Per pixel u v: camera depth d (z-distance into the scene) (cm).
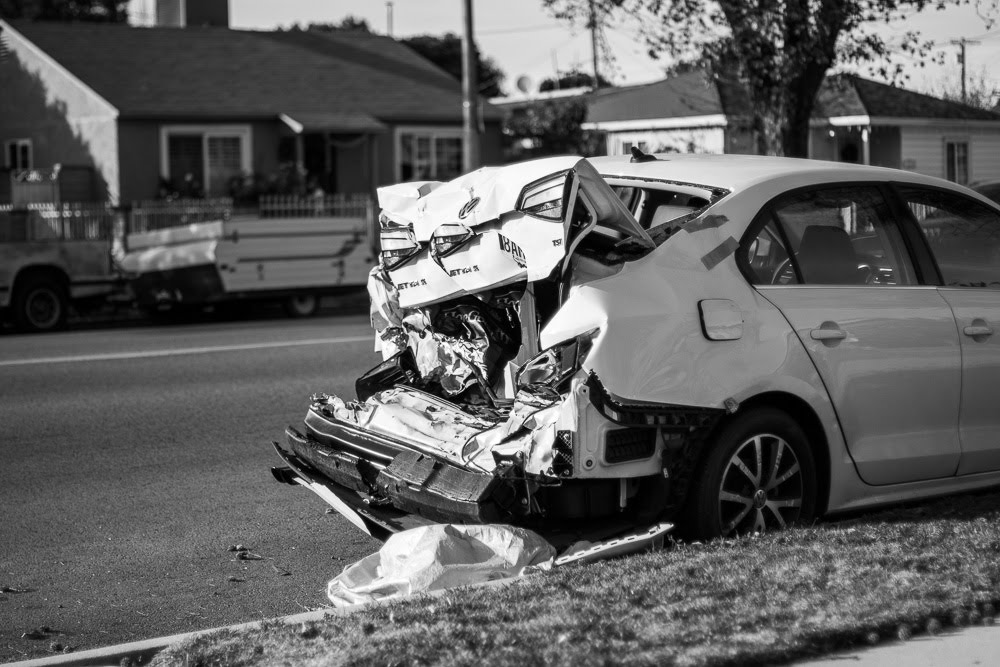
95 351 1377
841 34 1631
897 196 621
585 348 502
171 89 2800
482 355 571
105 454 845
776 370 544
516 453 505
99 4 5447
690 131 3028
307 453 625
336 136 2950
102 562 614
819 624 422
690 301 527
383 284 629
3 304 1711
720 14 1661
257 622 471
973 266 641
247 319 1864
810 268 574
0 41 3045
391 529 555
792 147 1652
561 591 463
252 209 2358
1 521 686
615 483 518
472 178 553
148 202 2342
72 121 2803
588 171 510
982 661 403
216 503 723
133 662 435
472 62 2381
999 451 629
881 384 581
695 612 437
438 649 409
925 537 527
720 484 536
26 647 500
